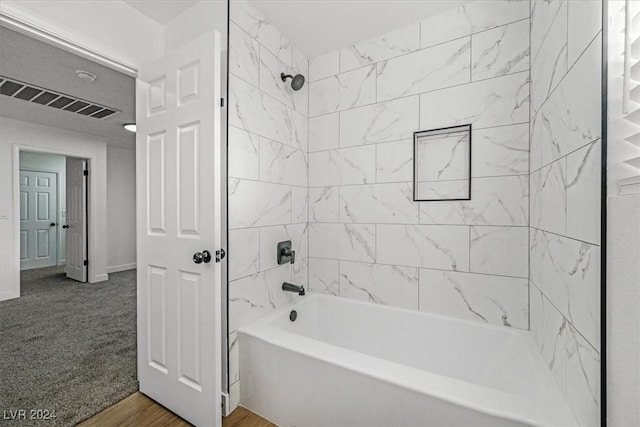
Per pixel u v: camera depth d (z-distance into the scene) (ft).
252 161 5.75
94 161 14.28
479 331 5.39
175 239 4.97
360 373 4.05
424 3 5.60
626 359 2.24
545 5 4.17
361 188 6.81
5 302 11.07
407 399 3.72
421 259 6.12
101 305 10.71
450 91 5.77
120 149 16.81
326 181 7.27
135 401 5.34
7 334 8.11
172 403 5.03
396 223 6.39
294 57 6.97
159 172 5.20
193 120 4.70
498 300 5.38
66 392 5.52
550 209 3.95
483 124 5.47
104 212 14.69
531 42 4.95
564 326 3.44
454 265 5.79
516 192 5.20
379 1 5.56
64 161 18.89
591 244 2.75
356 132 6.86
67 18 4.49
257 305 5.88
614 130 2.40
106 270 14.79
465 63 5.63
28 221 17.52
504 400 3.38
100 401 5.28
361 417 4.06
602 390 2.46
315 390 4.46
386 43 6.48
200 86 4.62
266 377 5.01
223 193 5.19
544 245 4.23
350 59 6.93
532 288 4.93
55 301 11.19
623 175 2.31
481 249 5.53
